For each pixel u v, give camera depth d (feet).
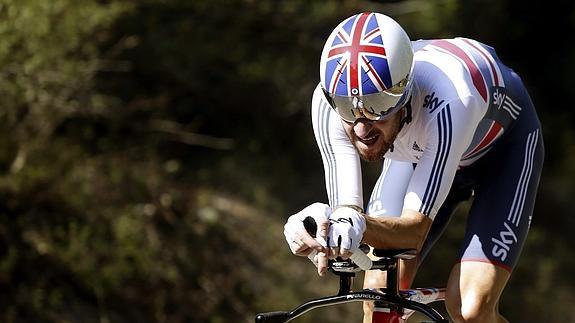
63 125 87.66
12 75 78.28
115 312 80.23
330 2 97.14
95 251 79.87
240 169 97.81
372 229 35.17
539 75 131.23
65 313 77.82
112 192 84.38
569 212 119.24
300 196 98.48
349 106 37.22
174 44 91.81
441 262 100.53
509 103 44.75
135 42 86.79
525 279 108.27
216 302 85.40
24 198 79.51
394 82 36.94
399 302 35.63
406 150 41.93
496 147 45.60
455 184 47.19
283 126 101.96
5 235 77.87
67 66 79.77
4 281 76.48
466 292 40.83
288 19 97.19
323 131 40.86
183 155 96.63
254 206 94.63
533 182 45.16
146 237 83.41
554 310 106.63
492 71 43.73
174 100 97.50
